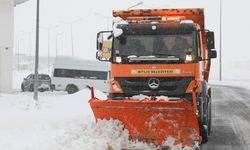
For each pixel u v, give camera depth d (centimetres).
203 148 1178
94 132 1052
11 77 2889
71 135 1057
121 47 1185
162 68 1144
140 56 1166
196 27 1167
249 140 1305
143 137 1041
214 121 1767
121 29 1187
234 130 1516
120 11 1339
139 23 1199
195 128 1007
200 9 1322
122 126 1053
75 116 1642
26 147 995
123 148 1018
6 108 1861
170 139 1022
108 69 3325
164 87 1146
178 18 1250
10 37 2867
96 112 1068
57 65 3469
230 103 2705
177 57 1152
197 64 1140
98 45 1243
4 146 1034
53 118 1577
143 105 1013
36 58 2306
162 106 1002
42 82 3669
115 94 1175
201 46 1256
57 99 2389
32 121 1490
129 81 1164
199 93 1144
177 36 1168
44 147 996
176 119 1012
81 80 3375
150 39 1178
